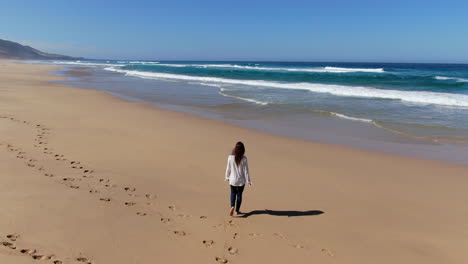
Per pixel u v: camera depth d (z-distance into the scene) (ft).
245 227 16.74
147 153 29.01
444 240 16.15
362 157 30.32
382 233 16.69
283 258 14.07
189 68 246.27
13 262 11.51
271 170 26.17
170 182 22.41
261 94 78.02
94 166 24.44
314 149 32.78
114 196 19.08
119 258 12.93
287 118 49.49
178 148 31.24
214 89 89.61
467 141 36.55
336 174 25.61
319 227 17.08
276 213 18.57
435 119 48.52
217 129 40.98
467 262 14.29
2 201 16.48
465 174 26.05
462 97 69.97
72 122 40.42
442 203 20.61
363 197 21.30
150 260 13.07
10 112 44.42
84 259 12.55
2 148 26.71
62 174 21.83
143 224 15.97
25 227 14.24
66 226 14.80
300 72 173.27
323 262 13.92
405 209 19.65
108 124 40.57
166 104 61.16
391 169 27.09
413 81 112.68
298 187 22.74
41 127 36.29
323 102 65.10
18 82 93.09
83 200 17.81
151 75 155.02
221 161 27.68
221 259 13.69
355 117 50.08
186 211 18.11
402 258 14.48
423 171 26.71
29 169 21.95
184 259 13.42
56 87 83.76
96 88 88.12
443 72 197.26
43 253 12.51
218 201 19.83
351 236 16.29
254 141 35.55
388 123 45.60
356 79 122.62
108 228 15.14
